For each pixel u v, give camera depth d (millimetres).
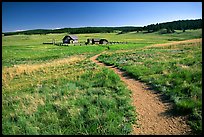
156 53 39594
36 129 9562
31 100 13375
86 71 23781
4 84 22047
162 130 9406
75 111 10992
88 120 10180
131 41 148875
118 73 22734
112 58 39188
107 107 11711
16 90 18078
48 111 11258
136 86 16375
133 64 26281
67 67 31125
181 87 13188
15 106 12719
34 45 125062
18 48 99812
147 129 9602
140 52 45625
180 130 9188
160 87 14547
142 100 13117
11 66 37125
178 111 10688
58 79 20594
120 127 9594
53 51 79625
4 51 82188
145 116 10875
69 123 10000
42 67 32438
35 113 11211
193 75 15234
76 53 67625
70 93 14703
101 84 16891
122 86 15883
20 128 9805
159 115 10797
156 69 20297
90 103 12336
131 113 10961
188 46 51000
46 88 16781
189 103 10734
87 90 15164
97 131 9406
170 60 25359
